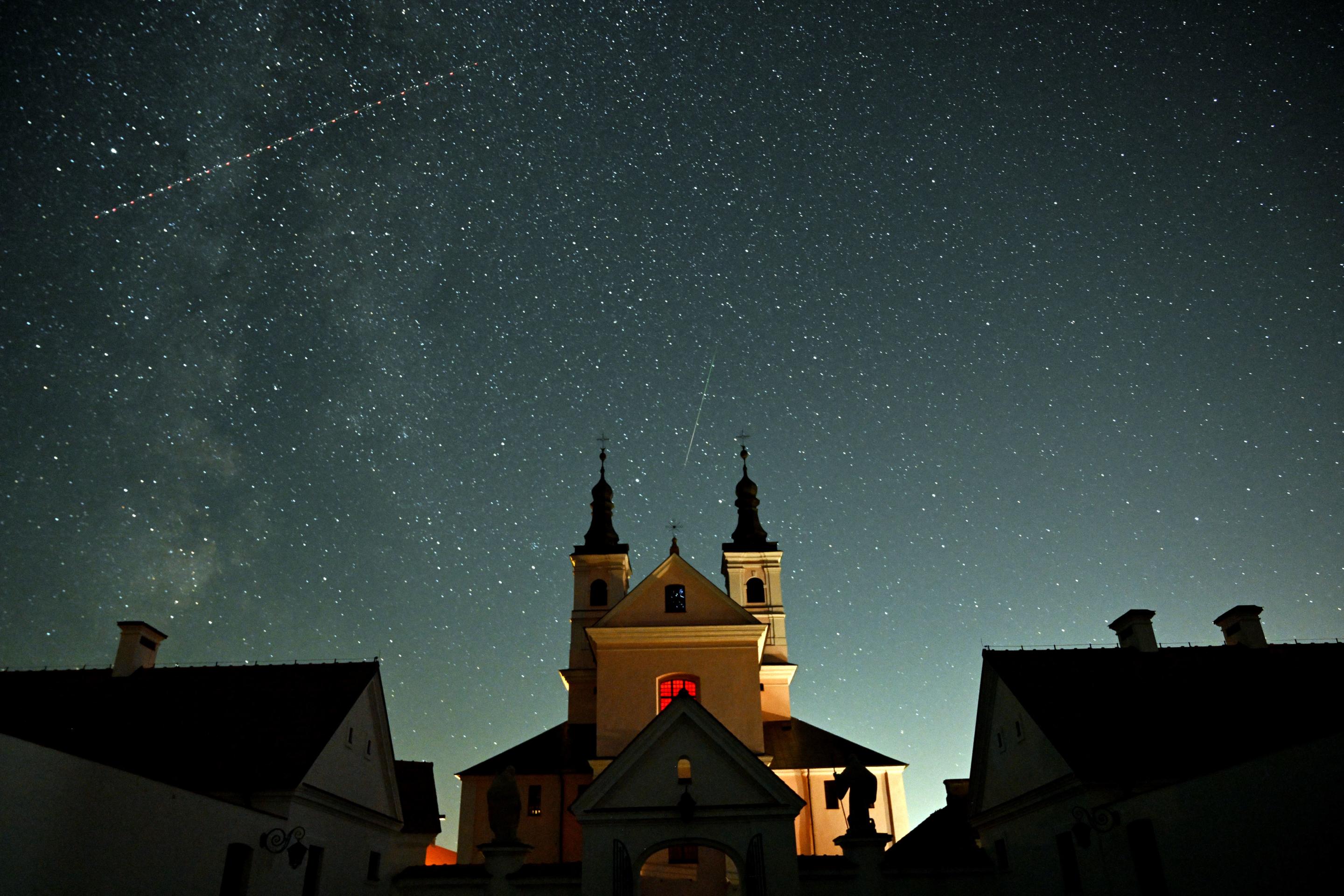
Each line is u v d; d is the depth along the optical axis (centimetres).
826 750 4344
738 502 5847
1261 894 1516
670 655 3575
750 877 2170
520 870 2462
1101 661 2623
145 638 2688
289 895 2056
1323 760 1366
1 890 1259
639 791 2269
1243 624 2778
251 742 2266
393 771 2820
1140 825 1948
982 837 2759
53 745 2212
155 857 1620
